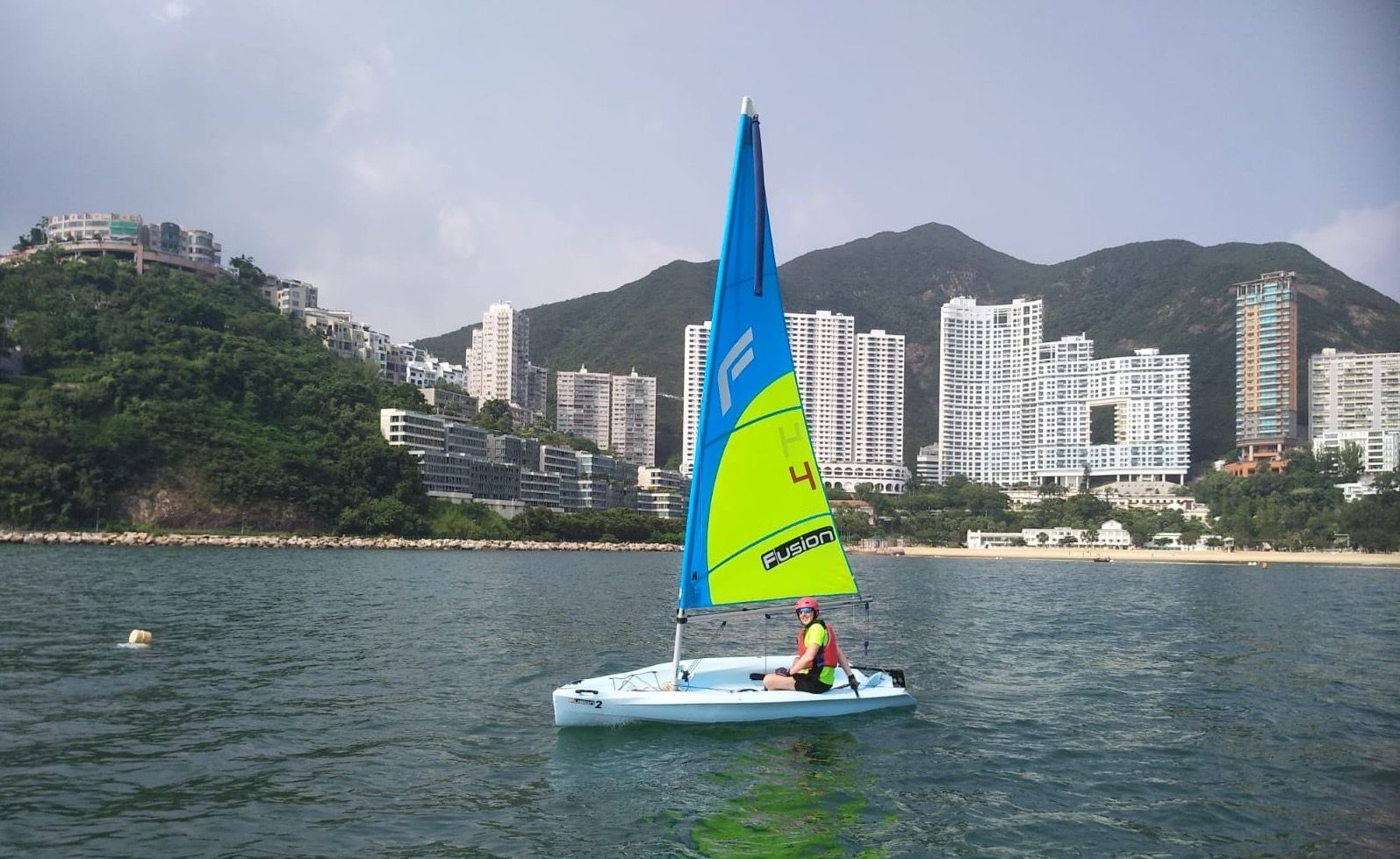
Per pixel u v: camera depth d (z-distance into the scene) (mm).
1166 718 24453
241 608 49062
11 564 83312
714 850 14586
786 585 21719
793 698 21484
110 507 153375
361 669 30109
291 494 171000
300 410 194125
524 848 14547
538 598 63312
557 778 17938
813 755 19594
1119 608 65438
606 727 21109
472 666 31359
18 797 16312
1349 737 22312
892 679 23922
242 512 163375
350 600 56438
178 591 58594
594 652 35688
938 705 25625
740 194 21219
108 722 21766
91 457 154125
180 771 18062
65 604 48312
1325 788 18062
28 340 175375
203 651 33188
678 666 21141
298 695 25594
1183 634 46125
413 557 133625
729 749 19828
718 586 21047
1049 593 85500
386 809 16188
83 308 198500
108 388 167750
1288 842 15141
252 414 185375
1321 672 32812
